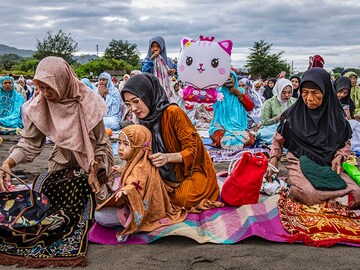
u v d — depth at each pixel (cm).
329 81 440
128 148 365
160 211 379
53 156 391
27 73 4259
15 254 323
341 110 449
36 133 379
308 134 449
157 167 378
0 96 1061
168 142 411
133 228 348
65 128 365
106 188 394
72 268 312
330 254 335
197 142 412
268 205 415
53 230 342
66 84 362
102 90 1062
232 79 754
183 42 731
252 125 904
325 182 418
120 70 4731
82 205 367
